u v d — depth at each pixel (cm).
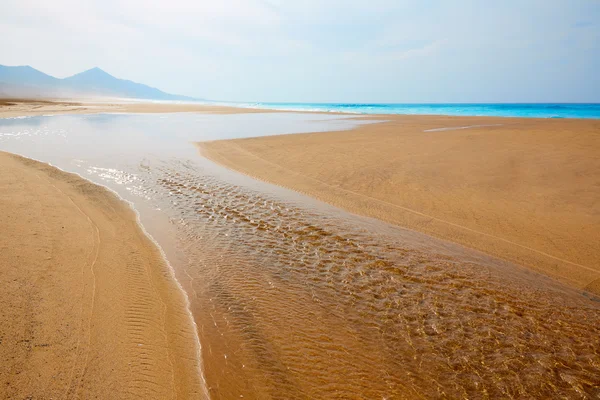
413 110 7175
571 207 765
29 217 635
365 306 439
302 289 473
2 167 1023
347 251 589
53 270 455
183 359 331
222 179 1030
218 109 5919
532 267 543
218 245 599
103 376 296
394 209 789
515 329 400
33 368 291
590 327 405
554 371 338
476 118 3528
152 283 462
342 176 1063
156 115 3966
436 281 501
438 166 1160
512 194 864
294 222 711
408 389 314
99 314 377
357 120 3356
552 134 1872
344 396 304
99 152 1412
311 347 363
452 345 372
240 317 406
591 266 541
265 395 300
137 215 722
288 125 2762
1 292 389
